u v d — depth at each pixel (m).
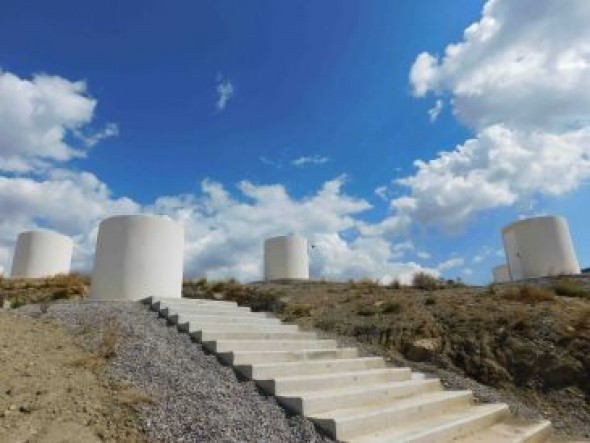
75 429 5.14
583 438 7.46
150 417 5.66
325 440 5.52
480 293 13.48
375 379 8.21
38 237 24.81
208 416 5.77
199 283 18.03
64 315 9.45
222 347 7.99
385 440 5.55
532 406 8.51
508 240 22.94
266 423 5.83
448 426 6.41
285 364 7.48
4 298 15.77
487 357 9.76
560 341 9.48
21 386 5.88
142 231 12.31
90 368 6.83
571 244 21.36
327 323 12.56
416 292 15.01
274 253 25.67
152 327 8.96
